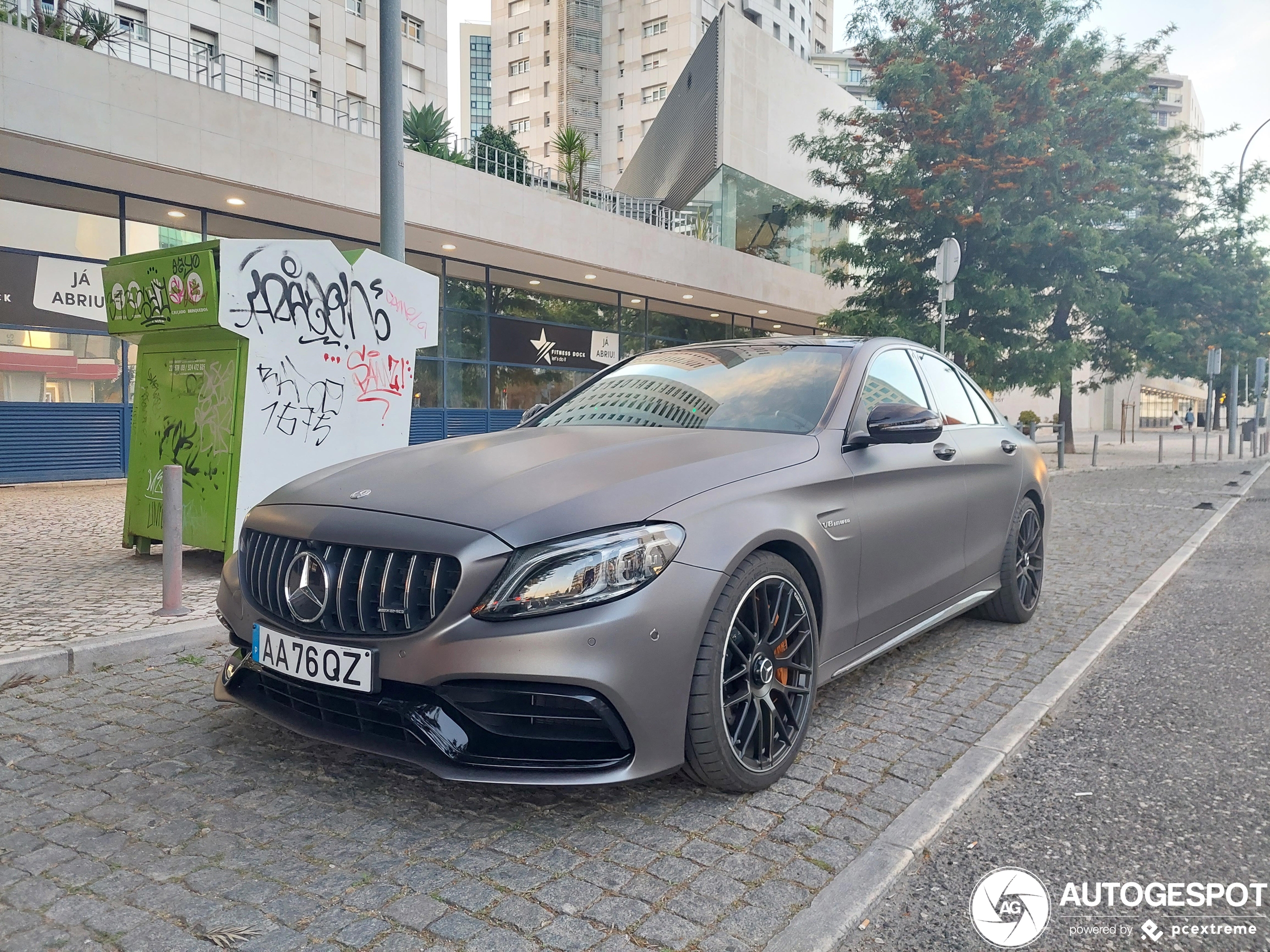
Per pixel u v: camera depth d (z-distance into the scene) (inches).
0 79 359.3
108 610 164.7
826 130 984.9
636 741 83.0
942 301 376.5
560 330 719.1
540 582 81.0
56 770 100.3
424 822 88.0
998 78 601.9
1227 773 104.2
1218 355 813.9
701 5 2285.9
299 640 89.4
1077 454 887.7
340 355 218.7
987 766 102.9
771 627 96.0
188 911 71.8
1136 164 800.3
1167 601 205.3
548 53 2454.5
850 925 70.6
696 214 793.6
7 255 415.5
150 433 220.8
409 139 602.2
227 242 191.5
